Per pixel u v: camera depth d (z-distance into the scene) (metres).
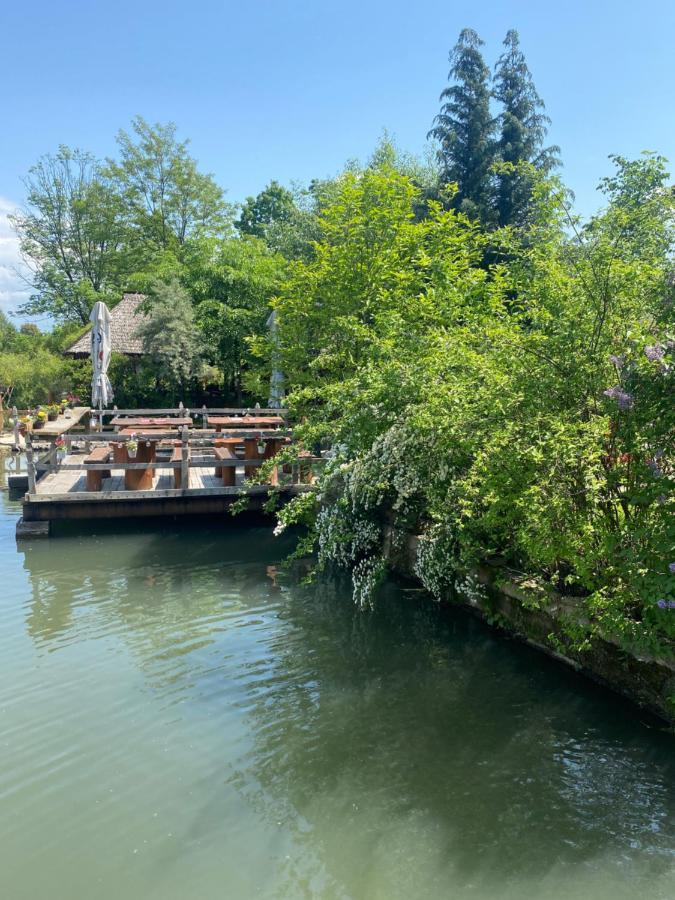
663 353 3.81
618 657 4.70
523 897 3.05
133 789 3.86
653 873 3.17
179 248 30.48
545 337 4.80
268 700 4.84
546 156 20.67
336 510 7.43
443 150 21.69
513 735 4.34
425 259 8.25
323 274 10.23
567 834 3.45
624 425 4.09
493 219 19.50
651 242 4.65
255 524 10.05
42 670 5.31
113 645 5.79
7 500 12.20
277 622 6.30
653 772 3.93
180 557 8.42
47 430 13.09
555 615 5.05
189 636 5.98
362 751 4.20
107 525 10.02
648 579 3.82
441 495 6.00
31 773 4.01
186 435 9.82
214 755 4.18
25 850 3.40
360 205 10.20
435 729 4.43
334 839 3.45
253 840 3.46
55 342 34.03
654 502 4.05
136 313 24.02
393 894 3.09
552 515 4.46
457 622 6.24
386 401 6.26
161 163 31.97
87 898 3.09
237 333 21.56
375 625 6.20
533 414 4.76
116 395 23.83
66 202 33.84
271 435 9.91
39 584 7.42
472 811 3.64
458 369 5.93
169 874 3.23
